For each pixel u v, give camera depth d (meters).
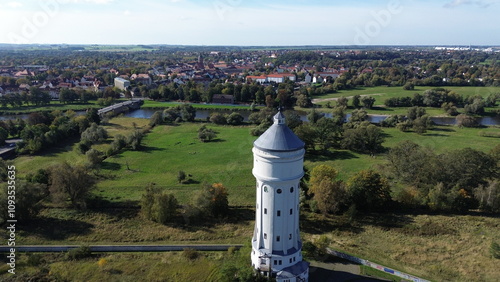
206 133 163.62
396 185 106.25
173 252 73.25
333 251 71.69
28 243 74.88
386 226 83.00
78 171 90.44
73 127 168.25
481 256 70.56
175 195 102.25
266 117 181.25
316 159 134.88
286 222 57.47
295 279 58.88
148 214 85.31
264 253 58.47
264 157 53.72
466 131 171.50
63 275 65.06
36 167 124.12
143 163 131.50
